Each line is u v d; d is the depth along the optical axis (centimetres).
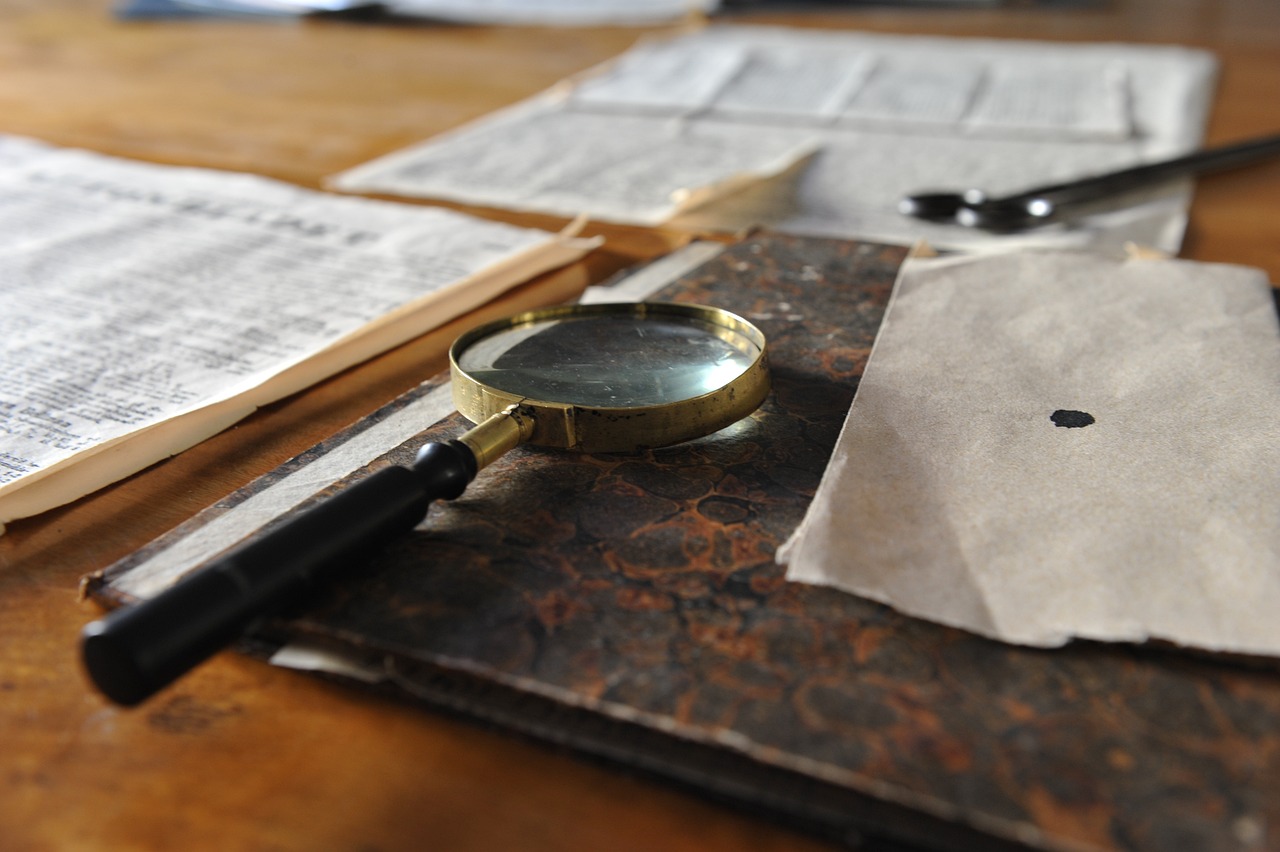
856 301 41
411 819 25
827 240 47
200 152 70
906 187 58
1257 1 107
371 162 67
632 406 32
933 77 81
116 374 41
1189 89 75
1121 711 24
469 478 30
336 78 89
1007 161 61
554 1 120
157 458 36
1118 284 41
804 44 94
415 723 27
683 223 54
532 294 47
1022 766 23
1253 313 38
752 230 49
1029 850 22
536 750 26
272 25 113
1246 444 31
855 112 73
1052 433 32
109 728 27
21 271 51
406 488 28
